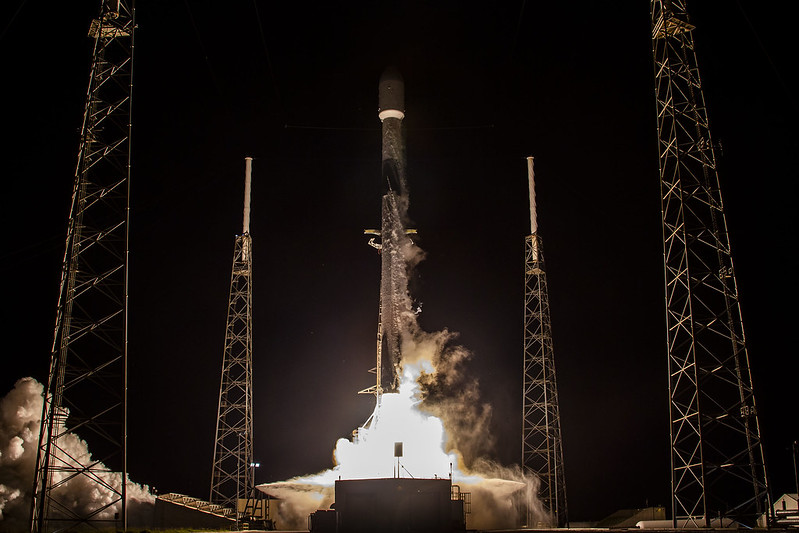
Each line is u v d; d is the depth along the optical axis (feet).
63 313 139.33
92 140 148.87
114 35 153.48
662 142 175.42
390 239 209.36
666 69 175.94
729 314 164.25
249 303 225.15
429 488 146.61
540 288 228.22
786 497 188.55
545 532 165.99
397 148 213.46
